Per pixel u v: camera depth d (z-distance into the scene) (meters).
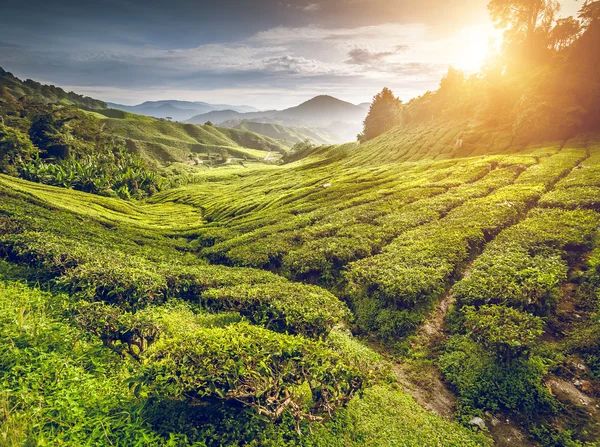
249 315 15.59
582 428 9.93
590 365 11.80
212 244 34.81
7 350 9.53
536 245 18.64
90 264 17.11
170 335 12.10
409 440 9.70
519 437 10.12
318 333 13.81
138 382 8.38
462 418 10.95
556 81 59.66
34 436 6.65
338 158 104.00
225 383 8.30
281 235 29.34
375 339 15.95
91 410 8.09
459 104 99.75
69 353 10.43
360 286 19.19
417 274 17.58
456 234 21.92
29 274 17.08
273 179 92.31
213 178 133.50
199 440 7.95
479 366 12.39
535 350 12.68
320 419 8.99
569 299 15.27
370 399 11.27
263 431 8.62
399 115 137.75
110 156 108.88
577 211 22.06
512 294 14.17
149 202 88.75
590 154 41.59
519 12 79.44
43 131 107.31
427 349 14.48
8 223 24.16
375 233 25.62
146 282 16.58
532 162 40.38
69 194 57.84
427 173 46.91
